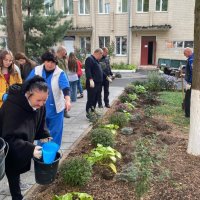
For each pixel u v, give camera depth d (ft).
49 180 9.75
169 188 13.50
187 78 26.91
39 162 9.45
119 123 23.02
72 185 13.37
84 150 18.08
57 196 11.93
